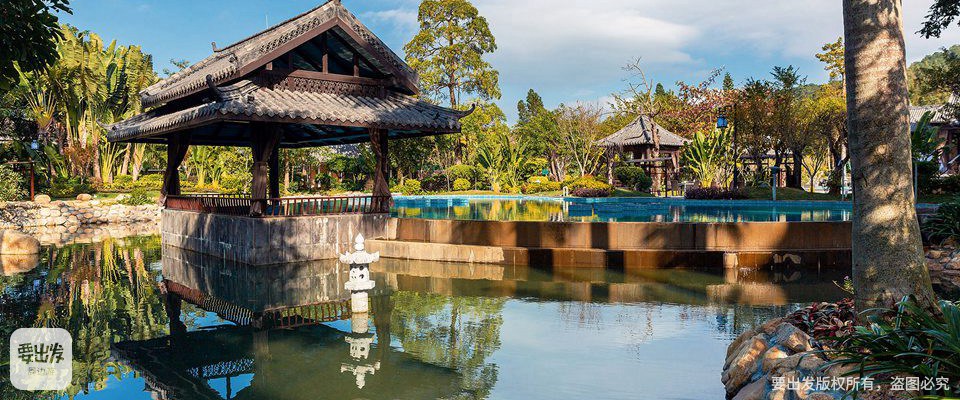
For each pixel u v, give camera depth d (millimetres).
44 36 8930
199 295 10070
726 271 11641
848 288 9211
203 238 15570
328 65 16734
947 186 21562
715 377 5492
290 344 6996
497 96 47250
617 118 54375
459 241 13750
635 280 10789
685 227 12359
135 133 16500
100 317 8453
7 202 24922
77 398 5230
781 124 28219
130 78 37375
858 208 5027
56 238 20312
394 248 13891
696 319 7707
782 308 8258
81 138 35531
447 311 8531
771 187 26859
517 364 6023
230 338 7301
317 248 14000
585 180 31875
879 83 4844
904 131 4871
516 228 13180
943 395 3600
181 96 16156
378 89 15828
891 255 4832
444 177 42562
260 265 13156
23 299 9742
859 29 4926
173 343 7090
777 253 11852
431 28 46125
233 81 14547
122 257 15102
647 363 5941
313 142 22891
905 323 4391
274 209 14477
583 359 6125
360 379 5684
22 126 34344
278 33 13984
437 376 5727
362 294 8633
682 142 37406
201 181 37125
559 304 8844
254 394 5328
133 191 31203
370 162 38688
